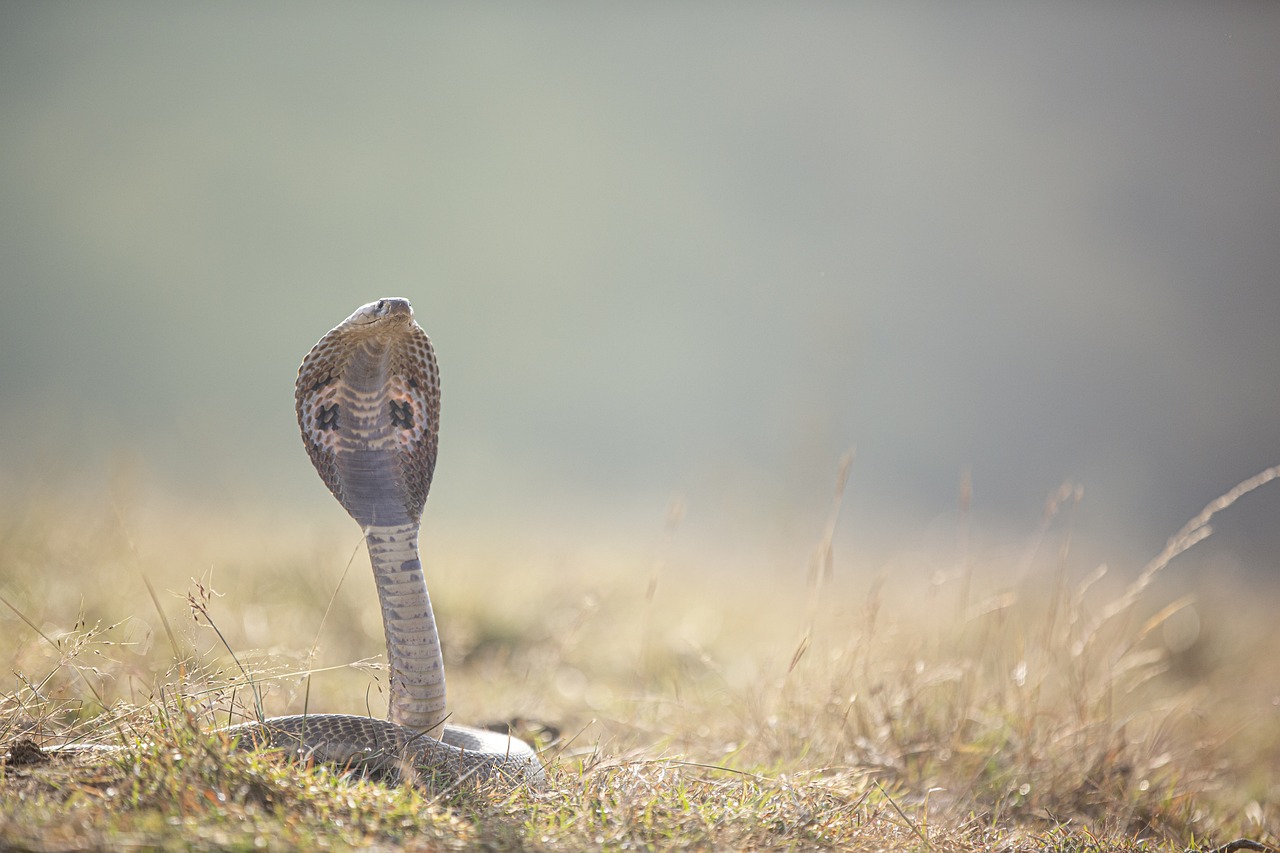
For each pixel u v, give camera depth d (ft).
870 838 23.97
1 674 29.55
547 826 21.91
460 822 21.38
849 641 37.63
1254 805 32.17
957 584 53.11
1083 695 34.40
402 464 25.35
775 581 66.13
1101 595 62.69
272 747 22.90
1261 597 84.33
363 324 24.09
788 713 33.40
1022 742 32.01
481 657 45.96
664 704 37.17
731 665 46.88
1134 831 29.27
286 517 70.54
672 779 26.02
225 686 26.09
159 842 18.39
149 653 34.09
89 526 48.42
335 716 24.41
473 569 56.18
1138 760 32.63
